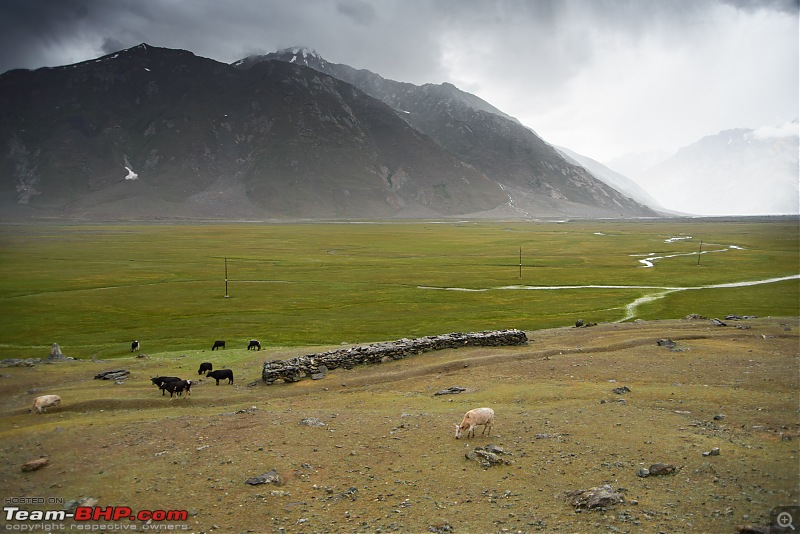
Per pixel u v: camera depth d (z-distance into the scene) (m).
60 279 112.50
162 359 47.62
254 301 89.31
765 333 48.56
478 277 117.75
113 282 109.31
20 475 20.80
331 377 37.16
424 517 16.72
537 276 119.06
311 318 75.62
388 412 27.88
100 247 189.62
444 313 78.94
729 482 17.91
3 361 45.47
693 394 28.81
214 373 37.38
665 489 17.70
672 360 37.81
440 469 20.17
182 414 29.61
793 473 18.39
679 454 20.44
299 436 24.05
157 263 141.88
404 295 95.12
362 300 90.19
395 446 22.62
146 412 30.22
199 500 18.22
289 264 140.88
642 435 22.66
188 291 99.12
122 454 22.61
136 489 19.19
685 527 15.23
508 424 24.98
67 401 31.92
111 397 32.78
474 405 28.80
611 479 18.69
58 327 70.25
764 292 94.31
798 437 21.89
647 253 169.62
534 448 21.86
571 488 18.22
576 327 56.84
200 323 72.50
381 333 65.75
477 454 21.06
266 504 17.84
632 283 108.12
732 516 15.68
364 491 18.62
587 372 35.28
